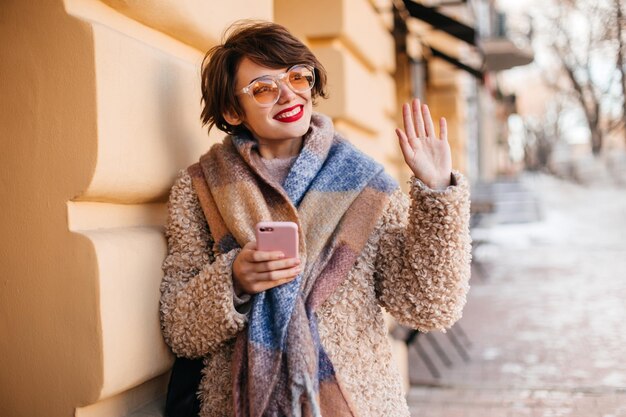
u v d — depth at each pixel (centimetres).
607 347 540
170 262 188
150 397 191
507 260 1113
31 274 163
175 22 201
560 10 2291
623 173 3341
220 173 182
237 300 168
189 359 186
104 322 160
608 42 1641
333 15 367
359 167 180
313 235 171
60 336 162
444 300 169
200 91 215
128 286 171
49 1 161
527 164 4962
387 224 181
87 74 160
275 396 159
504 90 2536
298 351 157
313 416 152
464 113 1600
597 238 1380
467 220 168
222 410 176
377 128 466
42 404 163
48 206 162
